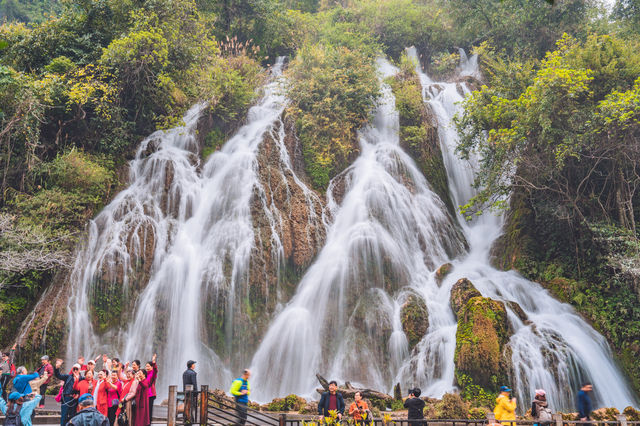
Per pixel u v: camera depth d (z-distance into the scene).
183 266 22.45
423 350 20.81
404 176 28.09
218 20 34.81
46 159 23.20
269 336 22.12
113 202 22.81
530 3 35.47
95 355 19.59
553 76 22.22
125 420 10.22
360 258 24.09
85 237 21.09
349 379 21.02
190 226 24.03
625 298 21.70
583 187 25.05
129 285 21.25
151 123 26.55
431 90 35.31
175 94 26.89
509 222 27.25
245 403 11.23
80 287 20.19
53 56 25.20
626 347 20.83
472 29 40.59
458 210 29.94
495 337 18.61
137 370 10.59
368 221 25.25
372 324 22.17
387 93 31.84
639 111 21.30
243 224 23.69
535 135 23.77
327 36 38.62
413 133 29.98
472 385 18.20
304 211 25.30
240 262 22.81
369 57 35.09
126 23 26.09
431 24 42.28
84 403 7.97
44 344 18.66
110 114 24.62
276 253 23.78
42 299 19.58
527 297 22.83
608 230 22.77
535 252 25.08
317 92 29.31
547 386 18.41
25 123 20.95
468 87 35.72
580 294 22.25
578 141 22.25
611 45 23.97
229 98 28.64
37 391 10.22
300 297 23.38
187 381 11.28
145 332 20.84
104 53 24.44
